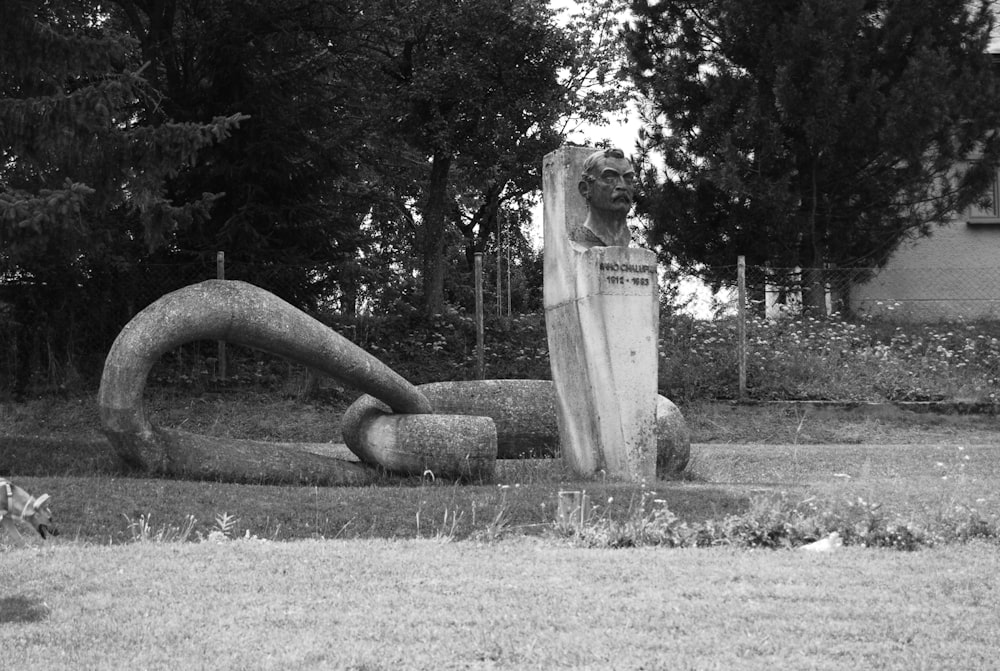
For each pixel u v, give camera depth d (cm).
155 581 666
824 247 2334
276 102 2325
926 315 2692
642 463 1269
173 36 2378
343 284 2350
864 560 752
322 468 1214
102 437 1670
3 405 1911
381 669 488
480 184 3005
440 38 2539
